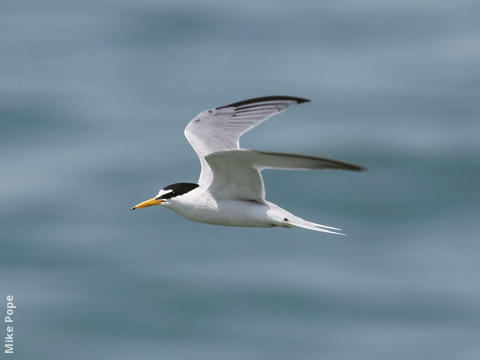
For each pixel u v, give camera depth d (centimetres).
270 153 962
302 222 1098
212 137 1227
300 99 1238
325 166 939
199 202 1121
